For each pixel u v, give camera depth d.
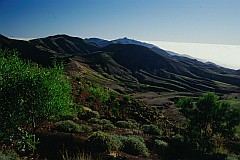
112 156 21.02
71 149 21.89
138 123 42.62
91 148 22.47
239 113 30.52
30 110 14.91
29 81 14.61
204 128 31.69
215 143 31.67
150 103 96.69
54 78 16.16
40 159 18.33
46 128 27.41
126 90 151.75
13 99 14.20
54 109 15.91
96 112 39.81
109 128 33.41
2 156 14.14
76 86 48.22
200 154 28.38
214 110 31.12
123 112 46.59
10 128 14.48
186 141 31.06
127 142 24.31
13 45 192.38
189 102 33.12
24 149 17.03
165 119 48.88
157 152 26.69
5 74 14.12
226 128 30.86
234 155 28.84
